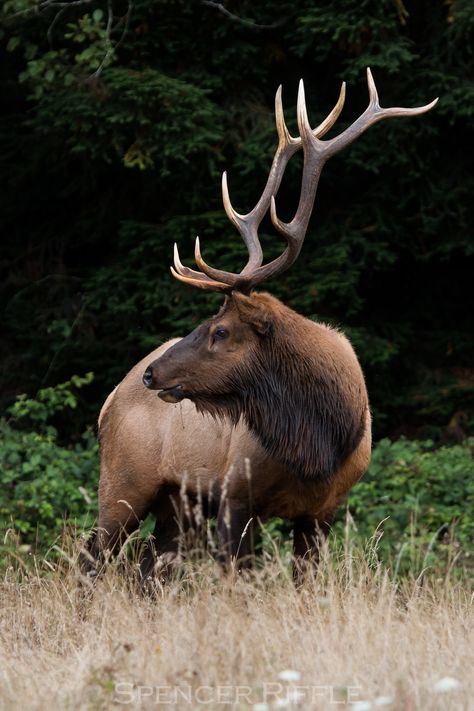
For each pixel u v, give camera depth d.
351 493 26.52
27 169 35.59
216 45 33.53
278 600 14.66
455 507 26.19
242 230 18.22
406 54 31.62
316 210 34.19
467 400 34.00
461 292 35.91
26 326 35.66
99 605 16.03
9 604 16.84
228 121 33.25
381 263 33.59
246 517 18.34
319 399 17.34
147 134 31.97
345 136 18.08
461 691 11.56
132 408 20.11
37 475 26.39
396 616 15.11
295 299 32.00
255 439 17.91
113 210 35.81
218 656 12.47
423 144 33.22
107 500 20.28
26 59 35.72
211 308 32.06
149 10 32.69
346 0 31.80
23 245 37.69
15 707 11.75
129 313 33.31
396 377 35.06
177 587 15.51
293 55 34.47
